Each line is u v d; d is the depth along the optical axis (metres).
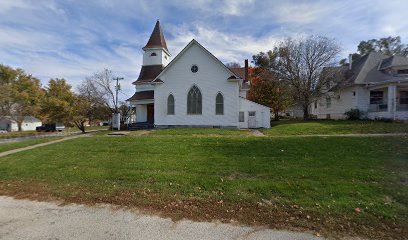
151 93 26.20
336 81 25.28
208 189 5.92
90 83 34.31
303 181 6.07
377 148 9.34
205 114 21.44
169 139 13.41
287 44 28.12
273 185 5.86
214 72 21.30
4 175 7.99
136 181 6.70
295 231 3.92
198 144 11.50
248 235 3.82
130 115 37.50
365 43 44.19
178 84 21.81
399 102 23.55
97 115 35.38
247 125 23.31
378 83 22.16
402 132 14.34
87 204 5.27
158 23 29.20
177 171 7.45
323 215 4.41
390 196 5.14
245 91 28.67
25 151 12.17
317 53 25.94
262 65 33.19
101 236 3.88
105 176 7.25
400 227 3.97
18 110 44.72
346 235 3.78
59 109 35.50
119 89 34.12
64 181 7.00
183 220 4.40
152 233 3.95
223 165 7.84
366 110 24.00
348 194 5.26
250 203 5.05
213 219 4.41
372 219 4.22
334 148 9.52
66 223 4.38
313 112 34.62
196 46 21.52
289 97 29.89
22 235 3.96
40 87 55.91
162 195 5.65
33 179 7.37
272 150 9.62
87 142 13.70
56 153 11.04
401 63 23.20
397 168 6.92
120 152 10.63
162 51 28.31
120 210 4.91
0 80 43.97
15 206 5.29
